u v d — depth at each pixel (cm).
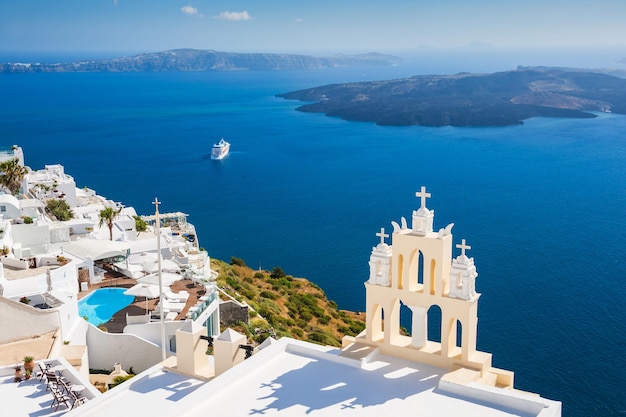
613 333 9750
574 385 7994
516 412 1939
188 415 2025
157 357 4966
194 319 5384
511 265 13662
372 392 2108
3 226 6731
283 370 2317
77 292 5778
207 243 15738
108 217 8356
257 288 9088
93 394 2942
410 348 2316
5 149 11731
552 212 19700
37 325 3931
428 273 2228
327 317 8600
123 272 6862
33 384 3072
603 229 17425
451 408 1978
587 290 11919
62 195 10544
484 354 2228
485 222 18225
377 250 2353
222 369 2519
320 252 14888
